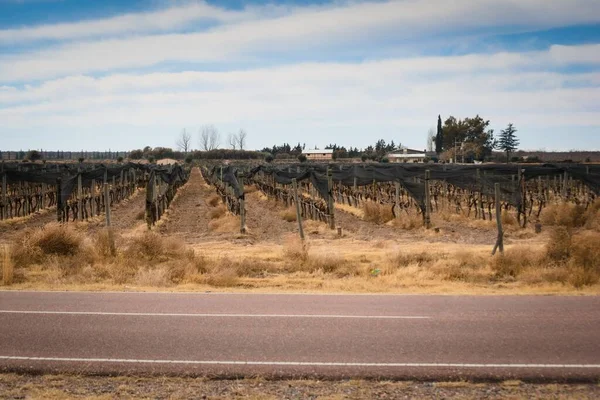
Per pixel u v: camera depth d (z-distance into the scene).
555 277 13.26
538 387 6.77
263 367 7.39
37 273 14.31
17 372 7.32
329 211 26.03
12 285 12.84
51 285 12.79
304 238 21.08
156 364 7.52
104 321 9.51
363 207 32.22
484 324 9.26
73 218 29.03
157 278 13.02
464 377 7.05
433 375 7.10
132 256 16.25
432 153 146.75
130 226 28.41
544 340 8.40
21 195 38.47
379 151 153.75
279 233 25.61
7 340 8.49
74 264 15.08
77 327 9.15
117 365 7.50
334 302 10.96
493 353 7.84
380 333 8.77
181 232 26.41
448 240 21.88
